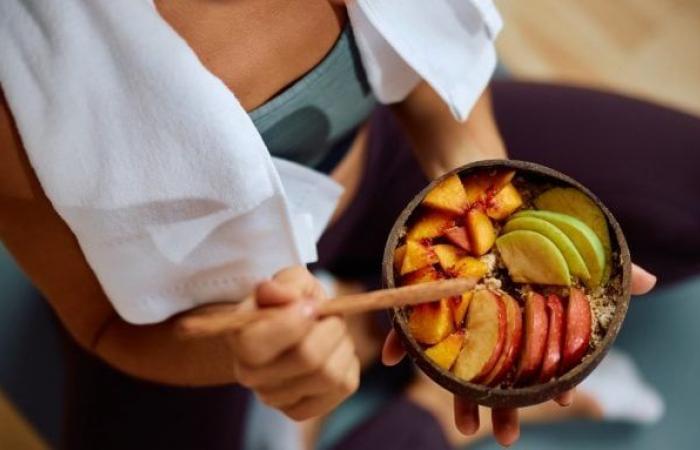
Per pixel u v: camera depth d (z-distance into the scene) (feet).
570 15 5.52
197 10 2.58
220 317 2.18
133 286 2.69
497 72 4.95
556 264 2.30
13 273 4.15
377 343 4.11
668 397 4.27
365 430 3.96
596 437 4.24
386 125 3.67
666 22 5.47
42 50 2.42
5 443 4.60
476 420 2.60
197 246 2.63
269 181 2.47
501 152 3.27
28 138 2.43
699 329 4.33
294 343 2.20
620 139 3.75
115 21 2.39
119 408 3.60
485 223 2.36
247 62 2.64
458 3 2.74
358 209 3.64
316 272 3.70
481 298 2.29
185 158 2.42
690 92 5.34
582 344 2.24
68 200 2.47
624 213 3.74
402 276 2.33
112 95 2.40
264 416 3.78
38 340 4.10
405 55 2.76
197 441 3.61
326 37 2.73
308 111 2.82
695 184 3.72
